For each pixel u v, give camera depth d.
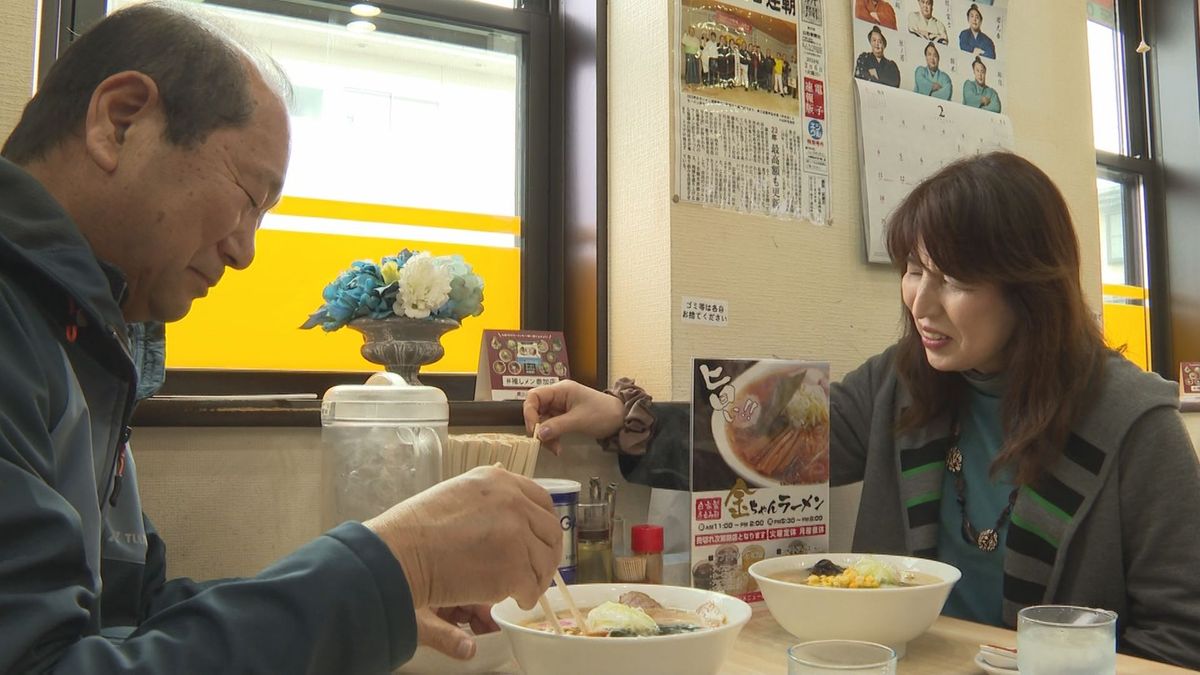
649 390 1.54
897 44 1.88
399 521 0.65
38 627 0.50
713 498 1.16
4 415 0.55
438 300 1.29
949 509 1.40
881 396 1.47
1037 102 2.12
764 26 1.67
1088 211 2.18
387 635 0.60
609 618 0.81
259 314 1.44
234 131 0.72
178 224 0.71
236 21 1.48
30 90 1.08
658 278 1.53
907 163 1.84
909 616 0.93
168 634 0.55
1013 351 1.25
